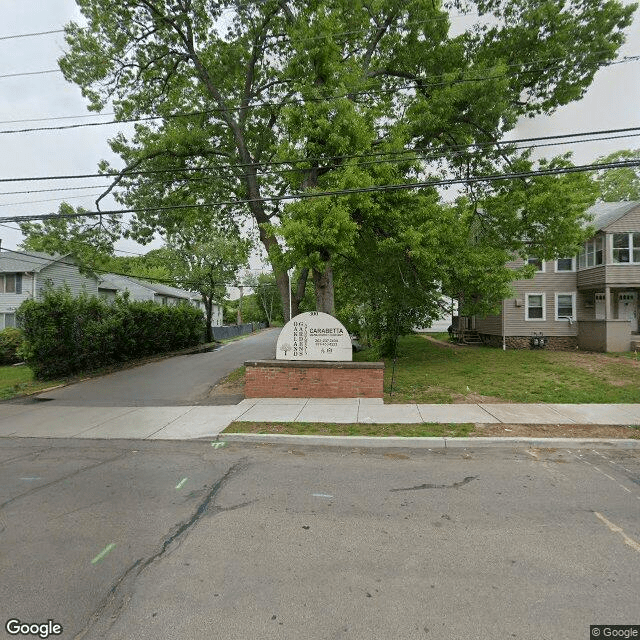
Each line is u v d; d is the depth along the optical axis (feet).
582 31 43.50
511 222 47.80
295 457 20.51
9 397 37.40
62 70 48.37
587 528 13.01
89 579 10.43
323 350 35.68
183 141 49.55
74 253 53.42
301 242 34.19
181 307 86.89
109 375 49.44
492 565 10.97
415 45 47.60
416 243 37.37
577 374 42.14
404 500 15.23
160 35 49.21
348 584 10.16
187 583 10.23
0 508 14.75
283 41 50.65
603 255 65.87
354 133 36.63
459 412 27.99
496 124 44.80
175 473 18.26
